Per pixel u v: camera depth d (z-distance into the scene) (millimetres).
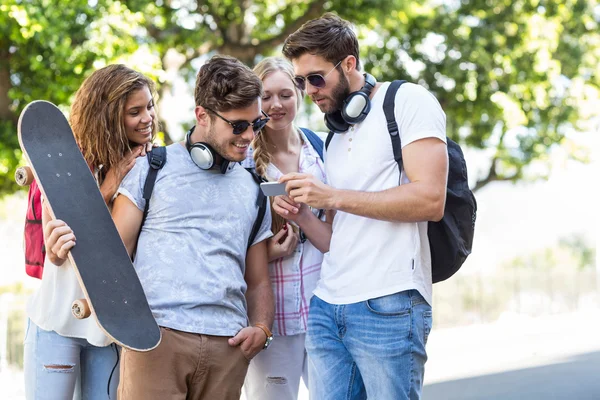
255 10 15008
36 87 10883
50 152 3100
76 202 3057
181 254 3152
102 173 3439
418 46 15125
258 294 3500
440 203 3107
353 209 3117
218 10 13680
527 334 12141
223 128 3178
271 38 13758
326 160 3430
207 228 3211
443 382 8109
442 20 14883
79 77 10531
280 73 3854
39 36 10000
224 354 3191
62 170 3094
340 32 3260
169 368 3084
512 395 7207
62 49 10133
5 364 9984
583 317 14398
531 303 19000
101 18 10500
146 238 3184
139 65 10797
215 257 3211
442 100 15242
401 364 3162
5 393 7410
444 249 3279
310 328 3396
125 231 3162
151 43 12141
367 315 3189
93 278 2949
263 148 3871
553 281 19859
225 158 3262
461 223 3307
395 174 3213
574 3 16328
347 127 3326
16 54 10977
